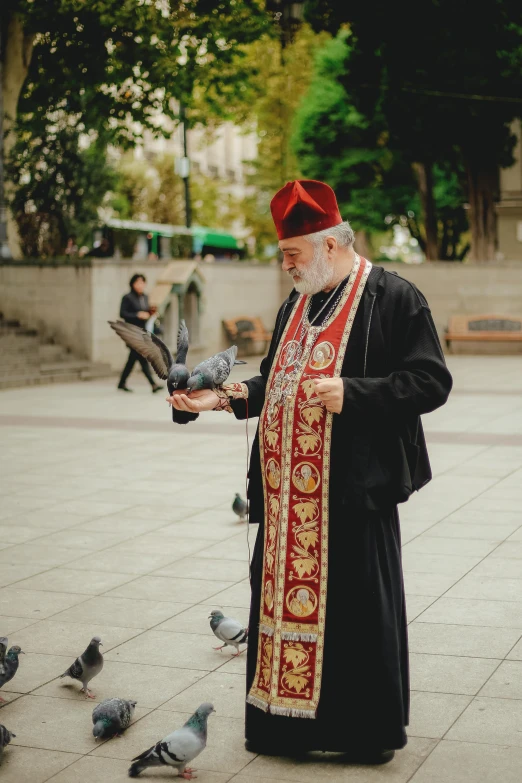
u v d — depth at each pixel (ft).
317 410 13.92
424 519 27.73
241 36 72.08
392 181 105.91
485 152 88.84
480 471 34.27
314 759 14.25
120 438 42.47
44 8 71.31
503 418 46.32
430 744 14.57
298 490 14.02
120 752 14.53
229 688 16.70
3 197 73.87
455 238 129.59
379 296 14.15
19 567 23.73
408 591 21.52
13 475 34.65
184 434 43.47
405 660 14.33
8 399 56.70
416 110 82.74
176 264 75.10
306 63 107.86
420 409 13.64
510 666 17.37
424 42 78.43
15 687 16.87
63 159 82.69
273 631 14.14
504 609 20.30
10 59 76.64
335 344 14.06
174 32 71.67
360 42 79.20
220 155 258.16
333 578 13.94
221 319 83.66
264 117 122.52
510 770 13.74
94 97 79.00
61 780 13.70
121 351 72.64
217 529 27.09
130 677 17.20
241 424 46.24
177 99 76.84
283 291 92.32
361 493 13.62
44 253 83.56
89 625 19.75
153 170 176.04
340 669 13.93
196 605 20.83
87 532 26.91
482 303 84.43
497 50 79.66
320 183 13.92
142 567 23.61
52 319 71.82
